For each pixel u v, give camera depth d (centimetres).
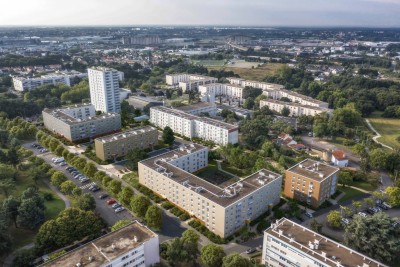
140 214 17100
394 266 14088
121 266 12350
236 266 12562
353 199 19988
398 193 18750
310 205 19050
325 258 12150
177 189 18162
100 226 15950
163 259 14475
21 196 17462
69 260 11981
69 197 19512
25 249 14475
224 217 15625
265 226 16950
